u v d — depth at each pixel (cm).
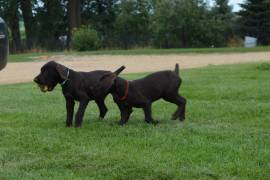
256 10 4559
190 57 2931
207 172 527
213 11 4278
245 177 515
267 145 642
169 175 518
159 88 787
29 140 679
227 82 1307
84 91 765
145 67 2172
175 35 4231
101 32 5269
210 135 700
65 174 531
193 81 1344
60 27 5409
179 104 816
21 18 5597
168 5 4178
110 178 517
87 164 561
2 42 948
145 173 526
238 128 746
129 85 763
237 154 599
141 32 5056
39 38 4925
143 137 694
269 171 532
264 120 804
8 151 625
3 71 2092
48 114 890
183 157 587
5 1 4800
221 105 943
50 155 607
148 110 780
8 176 525
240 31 4562
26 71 2084
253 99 1023
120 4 5375
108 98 1056
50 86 754
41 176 526
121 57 3016
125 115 786
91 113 894
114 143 660
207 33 4216
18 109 956
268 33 4575
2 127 779
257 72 1565
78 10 4850
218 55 3081
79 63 2530
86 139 688
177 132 722
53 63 754
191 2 4153
